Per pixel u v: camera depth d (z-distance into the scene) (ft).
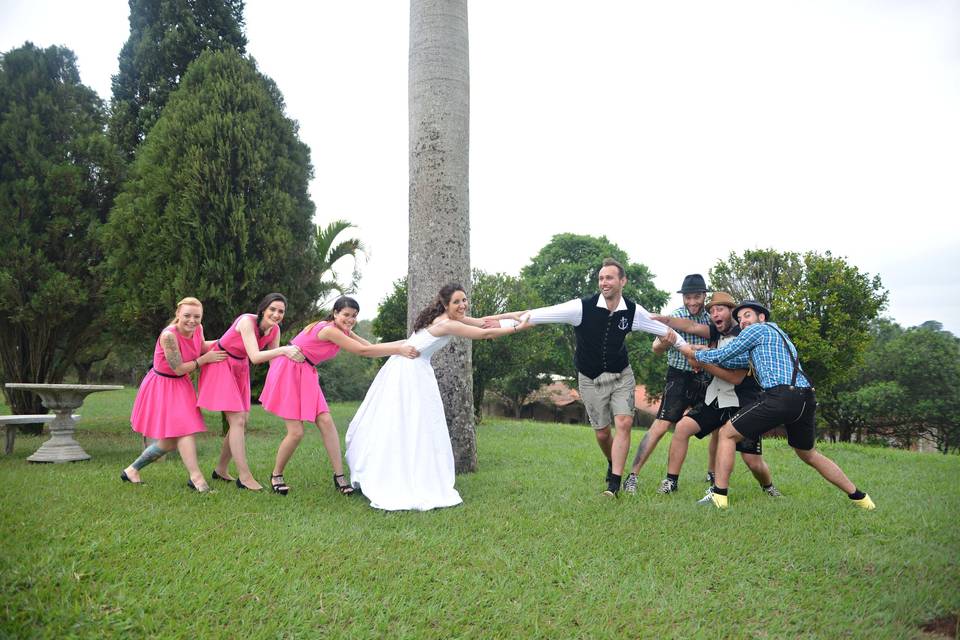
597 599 10.32
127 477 17.06
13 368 34.04
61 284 30.89
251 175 31.09
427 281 21.81
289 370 16.92
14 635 8.15
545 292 107.86
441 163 21.85
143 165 30.37
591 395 17.90
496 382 94.99
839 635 9.22
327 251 35.96
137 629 8.73
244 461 17.19
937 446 96.32
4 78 32.04
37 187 31.09
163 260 29.45
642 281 108.06
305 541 12.24
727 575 11.41
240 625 9.00
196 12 38.60
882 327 119.55
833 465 16.63
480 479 20.15
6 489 15.83
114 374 99.40
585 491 17.98
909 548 13.00
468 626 9.28
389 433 15.79
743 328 17.53
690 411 18.51
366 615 9.40
